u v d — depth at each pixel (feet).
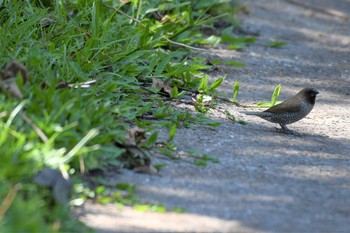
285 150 37.78
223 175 33.19
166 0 53.36
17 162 28.68
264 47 63.05
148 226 27.20
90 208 28.76
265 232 27.04
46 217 26.99
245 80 52.34
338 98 50.31
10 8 44.27
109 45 43.62
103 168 31.78
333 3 87.10
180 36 52.80
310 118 45.06
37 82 35.86
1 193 26.94
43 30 43.98
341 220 28.50
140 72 43.93
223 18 65.67
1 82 32.96
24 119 30.58
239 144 38.01
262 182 32.60
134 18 48.08
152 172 32.53
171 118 39.40
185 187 31.35
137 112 39.01
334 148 38.83
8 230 24.93
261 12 77.25
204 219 28.07
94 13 44.09
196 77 48.14
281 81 53.36
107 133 33.06
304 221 28.25
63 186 28.25
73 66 38.96
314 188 32.24
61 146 31.30
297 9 81.41
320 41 68.13
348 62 60.80
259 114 41.24
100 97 38.32
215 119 42.06
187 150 35.86
